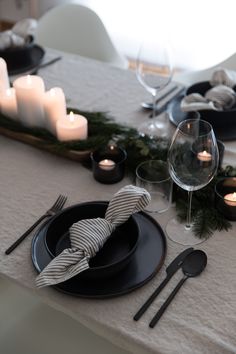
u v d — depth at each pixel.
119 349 0.91
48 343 0.93
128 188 0.85
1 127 1.24
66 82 1.52
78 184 1.05
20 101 1.20
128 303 0.76
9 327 0.96
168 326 0.72
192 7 2.65
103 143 1.12
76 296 0.76
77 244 0.78
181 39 2.79
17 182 1.07
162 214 0.94
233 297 0.77
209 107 1.18
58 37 2.03
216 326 0.72
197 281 0.79
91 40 1.98
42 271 0.76
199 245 0.87
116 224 0.83
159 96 1.42
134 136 1.15
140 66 1.28
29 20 1.67
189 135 0.82
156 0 2.74
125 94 1.44
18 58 1.57
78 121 1.15
